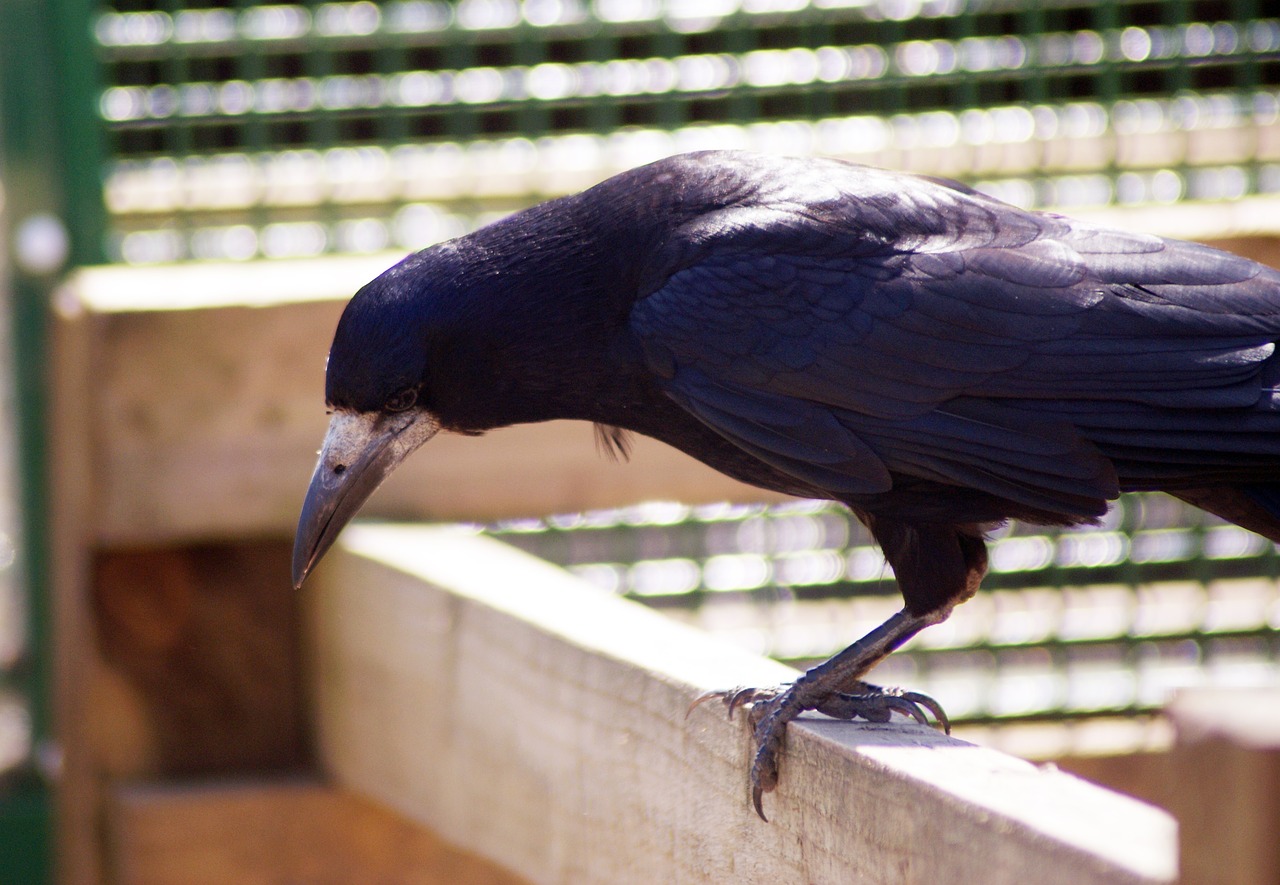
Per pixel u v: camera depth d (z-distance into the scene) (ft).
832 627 25.36
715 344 16.76
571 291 17.43
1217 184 26.66
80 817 22.26
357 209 26.22
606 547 25.18
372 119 26.25
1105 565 25.57
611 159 26.09
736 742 14.84
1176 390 16.01
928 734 13.66
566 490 22.40
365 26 25.91
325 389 18.29
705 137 26.30
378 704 21.09
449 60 26.09
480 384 17.71
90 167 25.58
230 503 21.84
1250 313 16.17
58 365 21.76
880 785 12.64
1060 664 25.36
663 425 18.10
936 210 16.98
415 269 17.74
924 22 26.25
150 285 22.84
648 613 18.21
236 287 22.50
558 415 18.29
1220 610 25.67
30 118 25.45
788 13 26.13
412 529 21.91
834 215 16.96
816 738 13.73
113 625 22.13
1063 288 16.28
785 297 16.67
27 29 25.40
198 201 25.88
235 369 21.75
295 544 17.92
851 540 25.40
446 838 19.69
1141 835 10.53
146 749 22.35
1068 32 26.53
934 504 16.65
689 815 15.44
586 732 16.90
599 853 16.80
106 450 21.62
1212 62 26.63
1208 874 8.21
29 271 25.58
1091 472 16.11
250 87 25.88
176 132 25.79
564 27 26.05
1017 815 11.01
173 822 21.70
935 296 16.40
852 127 26.35
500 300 17.40
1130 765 24.12
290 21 25.80
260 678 22.63
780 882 14.20
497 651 18.47
